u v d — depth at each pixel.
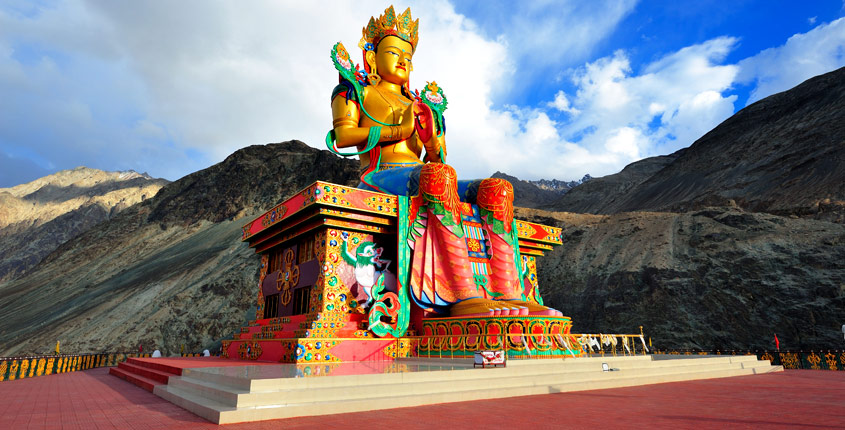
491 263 20.56
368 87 24.22
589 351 18.09
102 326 67.50
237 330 62.75
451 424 6.91
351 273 19.09
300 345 16.27
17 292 106.12
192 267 82.12
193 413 8.77
